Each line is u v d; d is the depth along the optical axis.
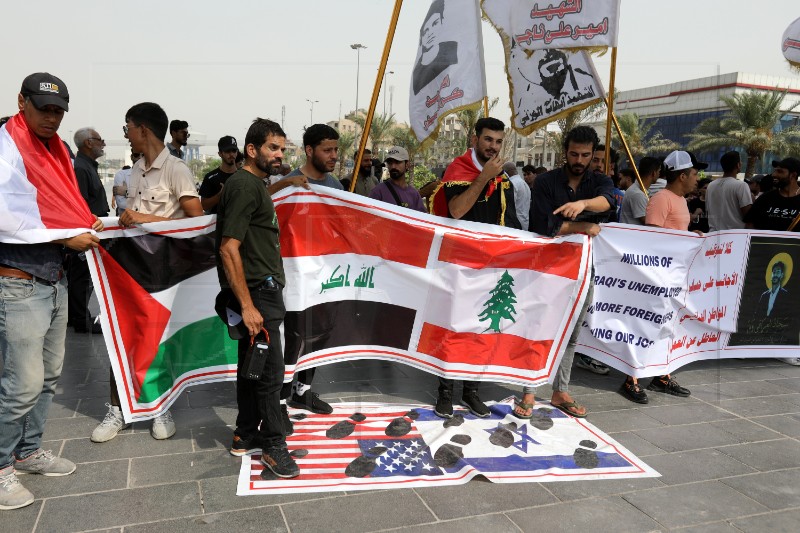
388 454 3.17
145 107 3.25
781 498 2.94
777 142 27.02
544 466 3.14
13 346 2.54
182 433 3.38
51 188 2.63
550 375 3.84
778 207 5.55
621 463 3.23
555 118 4.72
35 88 2.51
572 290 3.81
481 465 3.11
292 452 3.16
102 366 4.49
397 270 3.67
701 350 4.90
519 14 4.67
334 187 3.99
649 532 2.59
